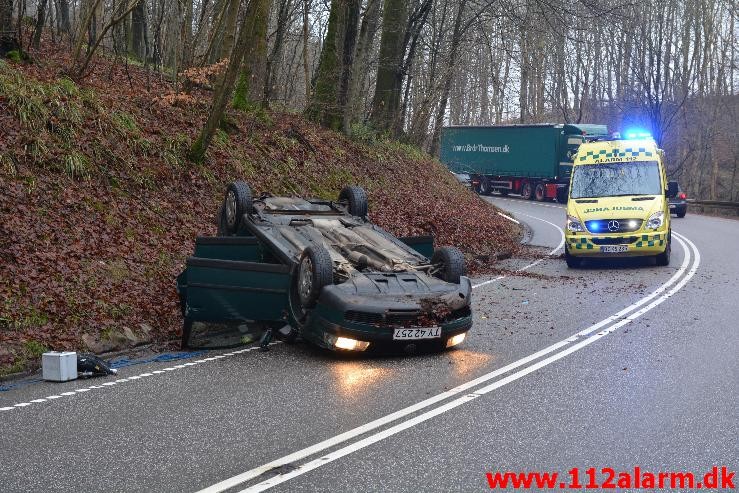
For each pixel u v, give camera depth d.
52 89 14.56
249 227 10.81
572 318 11.86
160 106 17.03
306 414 6.99
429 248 11.71
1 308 9.39
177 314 11.02
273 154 18.83
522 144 46.78
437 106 33.66
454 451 6.02
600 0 27.73
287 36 29.61
